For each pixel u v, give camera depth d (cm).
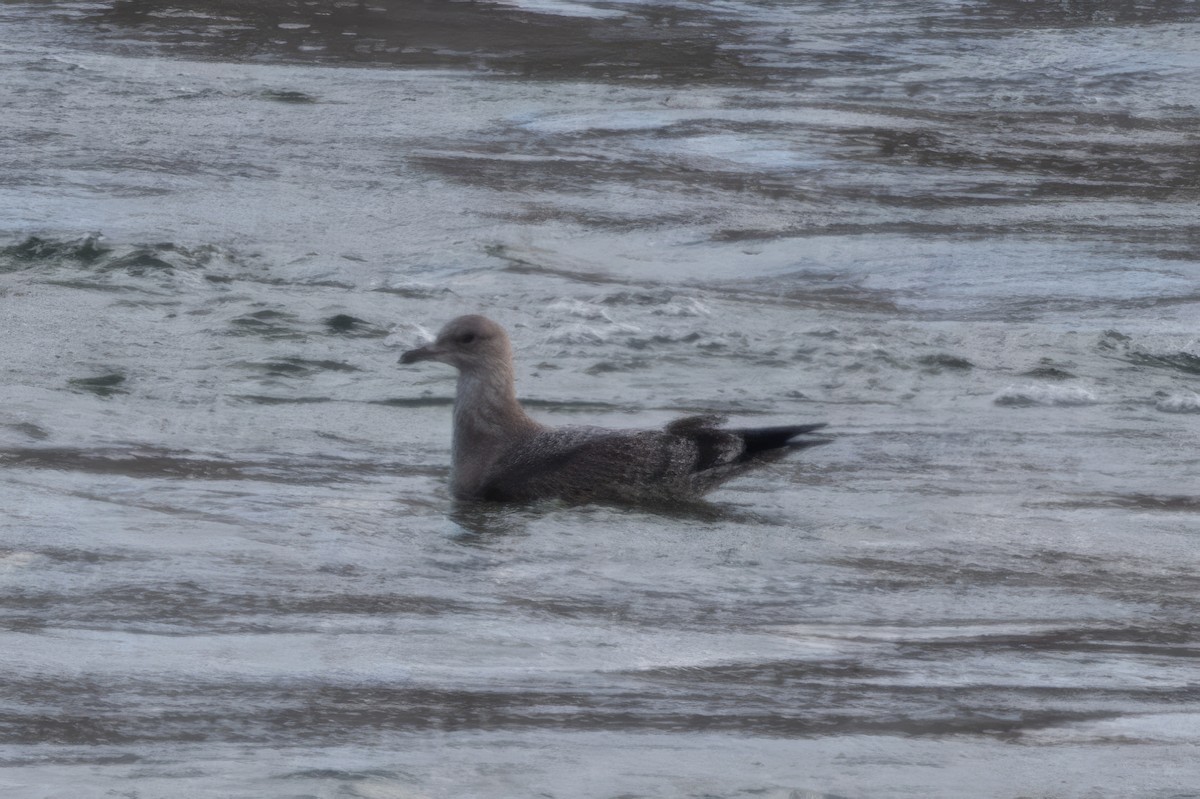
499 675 1881
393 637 2012
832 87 8119
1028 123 7494
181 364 3538
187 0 9681
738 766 1600
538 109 7225
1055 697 1864
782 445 2789
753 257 5019
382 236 5028
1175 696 1886
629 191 5794
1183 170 6638
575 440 2798
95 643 1930
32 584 2148
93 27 8850
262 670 1862
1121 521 2752
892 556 2519
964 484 2956
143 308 3962
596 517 2667
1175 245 5331
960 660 2016
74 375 3406
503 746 1639
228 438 3062
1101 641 2130
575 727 1706
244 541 2416
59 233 4738
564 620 2130
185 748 1608
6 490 2598
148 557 2302
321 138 6475
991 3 11056
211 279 4294
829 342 3981
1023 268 4956
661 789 1530
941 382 3703
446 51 8681
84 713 1697
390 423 3244
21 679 1791
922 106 7769
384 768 1560
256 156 6091
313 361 3616
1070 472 3062
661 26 9681
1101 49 9475
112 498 2606
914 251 5125
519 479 2759
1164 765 1633
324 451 3020
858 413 3447
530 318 4109
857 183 6103
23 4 9406
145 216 5097
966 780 1580
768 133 6881
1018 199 5975
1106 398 3606
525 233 5156
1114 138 7244
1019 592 2352
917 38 9650
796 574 2403
